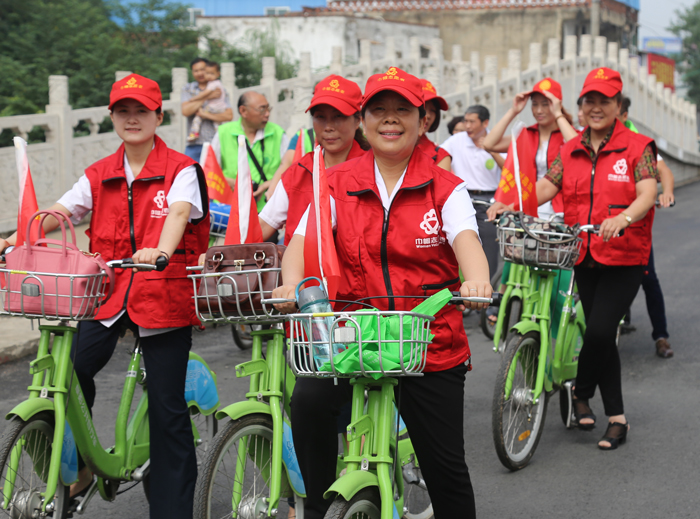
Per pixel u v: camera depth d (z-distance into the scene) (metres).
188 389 3.75
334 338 2.33
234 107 11.98
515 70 16.98
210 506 3.02
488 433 5.00
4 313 3.02
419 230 2.69
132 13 17.81
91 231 3.49
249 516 3.13
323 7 28.55
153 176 3.40
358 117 3.80
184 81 11.57
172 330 3.39
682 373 6.08
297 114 12.23
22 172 3.21
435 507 2.87
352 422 2.55
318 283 2.69
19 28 15.52
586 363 4.69
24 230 3.19
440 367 2.73
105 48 15.02
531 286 4.70
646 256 4.66
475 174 7.76
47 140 9.91
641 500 3.98
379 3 32.06
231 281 2.99
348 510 2.48
